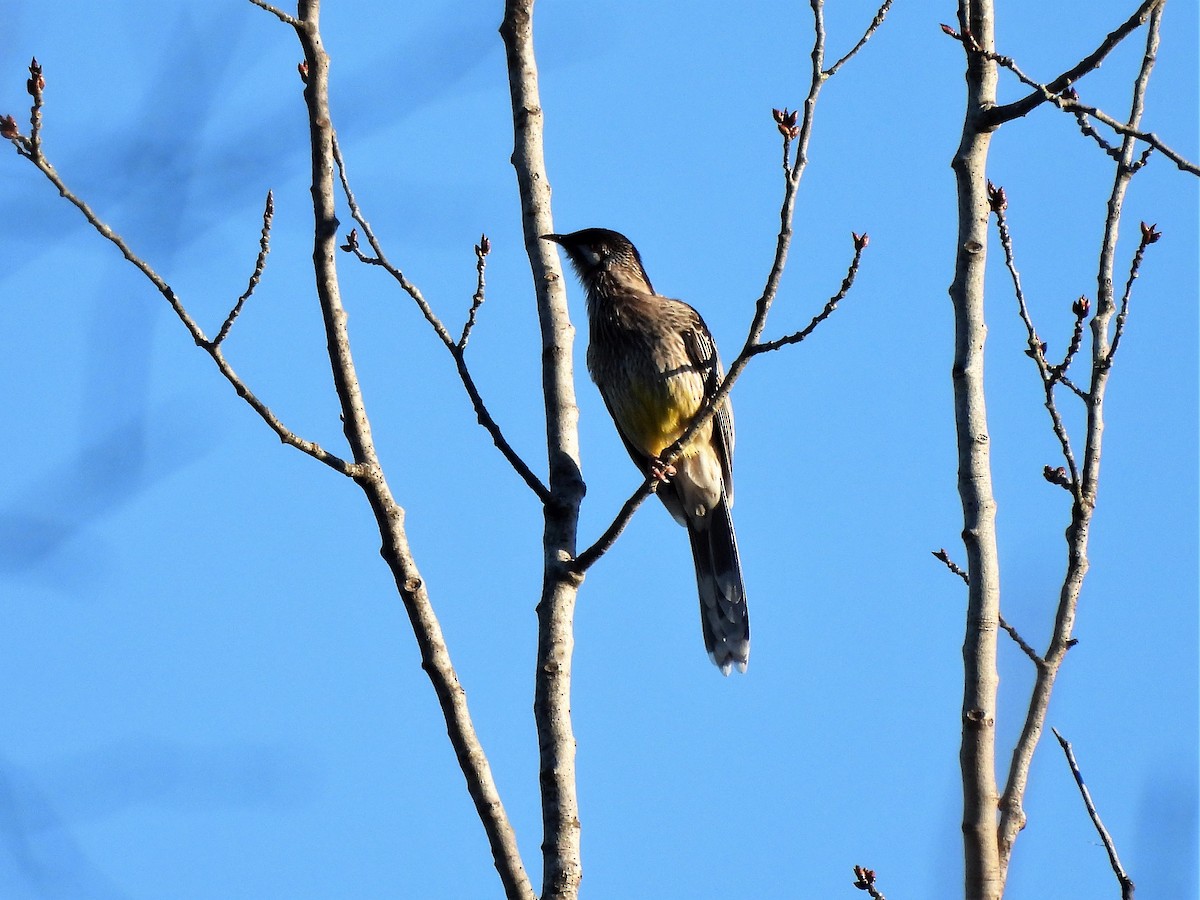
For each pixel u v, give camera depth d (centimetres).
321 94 962
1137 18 915
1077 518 877
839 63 906
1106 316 912
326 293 941
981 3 986
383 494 915
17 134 752
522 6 1134
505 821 866
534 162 1112
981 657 843
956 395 902
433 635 904
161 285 841
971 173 943
